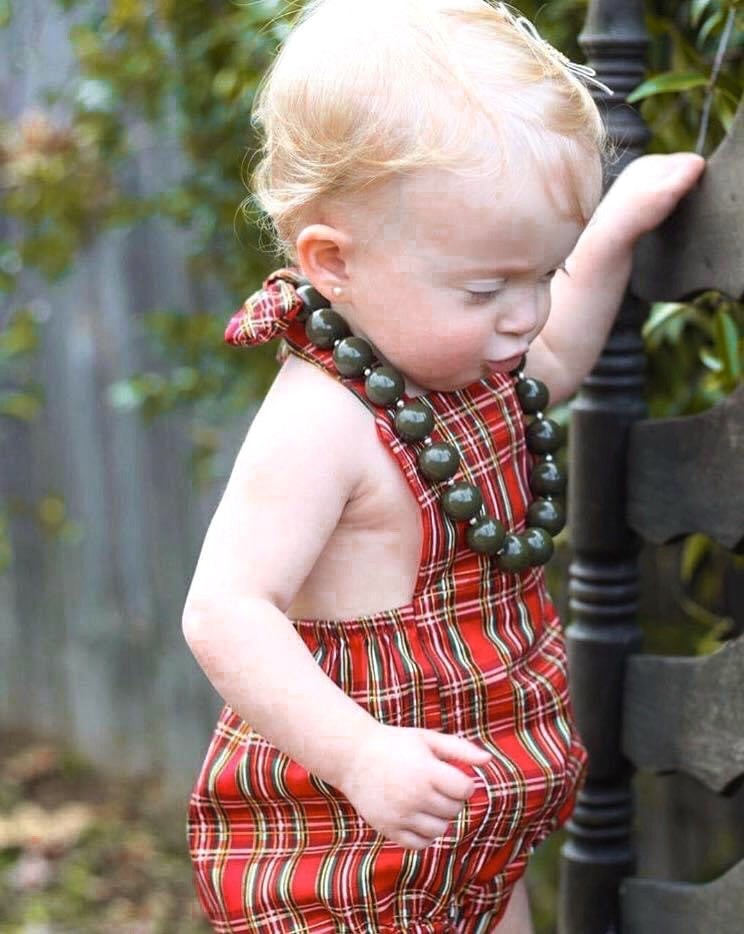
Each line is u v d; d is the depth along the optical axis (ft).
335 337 5.08
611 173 6.02
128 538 16.53
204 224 11.89
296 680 4.86
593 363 6.00
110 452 16.39
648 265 5.95
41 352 16.56
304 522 4.96
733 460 5.71
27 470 17.24
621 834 6.49
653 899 6.23
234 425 13.89
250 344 5.18
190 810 5.52
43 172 13.07
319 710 4.83
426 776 4.66
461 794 4.67
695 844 10.62
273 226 5.65
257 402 11.81
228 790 5.40
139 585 16.61
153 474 16.08
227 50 10.21
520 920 5.90
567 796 5.50
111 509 16.60
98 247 15.53
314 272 4.98
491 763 5.20
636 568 6.40
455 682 5.15
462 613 5.23
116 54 11.92
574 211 4.82
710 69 6.56
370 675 5.12
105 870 15.15
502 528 5.16
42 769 17.61
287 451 4.98
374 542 5.14
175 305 15.02
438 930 5.24
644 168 5.82
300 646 4.93
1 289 13.97
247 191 10.32
